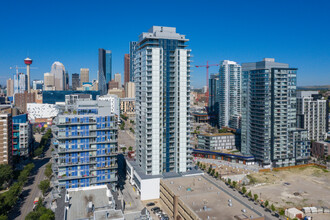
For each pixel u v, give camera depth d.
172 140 183.62
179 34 180.88
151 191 170.75
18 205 161.75
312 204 171.00
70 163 160.50
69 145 159.88
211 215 118.25
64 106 195.88
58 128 157.12
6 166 195.00
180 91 180.75
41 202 150.25
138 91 189.62
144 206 163.00
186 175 178.12
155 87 176.12
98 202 126.88
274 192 190.88
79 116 161.12
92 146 164.75
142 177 171.88
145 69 174.62
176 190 148.88
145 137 178.50
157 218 148.25
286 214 154.62
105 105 176.62
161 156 180.25
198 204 129.75
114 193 134.75
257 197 176.75
